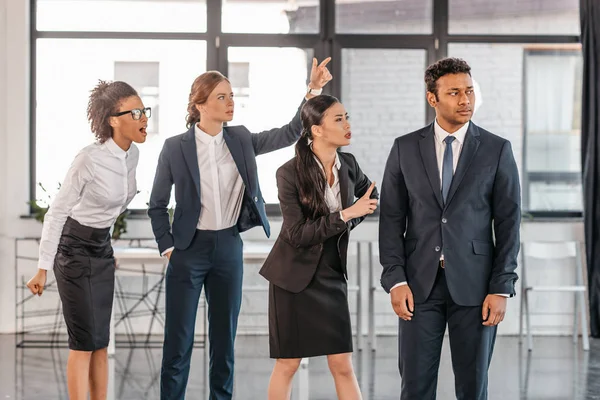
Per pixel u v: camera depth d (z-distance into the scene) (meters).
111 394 5.66
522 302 7.70
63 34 8.05
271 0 8.09
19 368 6.53
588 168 7.73
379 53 8.10
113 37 8.05
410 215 3.66
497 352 7.25
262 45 8.08
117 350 7.33
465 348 3.56
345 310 4.01
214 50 8.05
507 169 3.54
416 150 3.63
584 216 7.76
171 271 4.64
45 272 4.22
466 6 8.10
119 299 7.98
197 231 4.62
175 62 8.09
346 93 8.12
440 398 5.59
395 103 8.12
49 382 6.04
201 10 8.08
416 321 3.60
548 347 7.48
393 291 3.61
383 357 7.05
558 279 8.04
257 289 7.27
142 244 7.86
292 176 3.90
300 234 3.83
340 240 3.97
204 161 4.61
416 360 3.60
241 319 8.11
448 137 3.58
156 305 7.98
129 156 4.33
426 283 3.57
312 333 3.96
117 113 4.19
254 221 4.74
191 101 4.65
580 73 8.14
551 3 8.11
